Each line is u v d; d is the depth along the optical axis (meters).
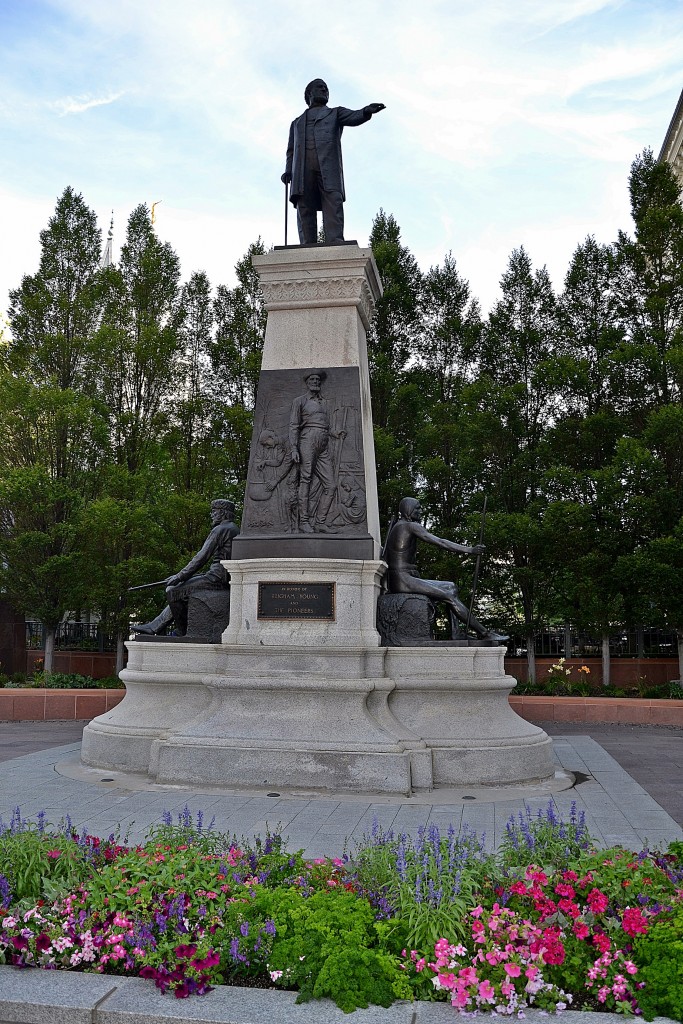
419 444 24.05
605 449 23.28
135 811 8.97
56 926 5.00
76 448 23.69
